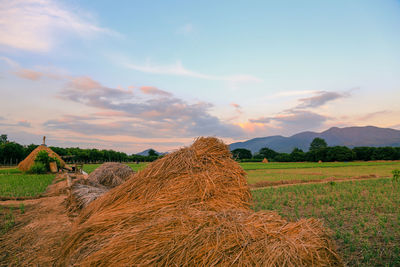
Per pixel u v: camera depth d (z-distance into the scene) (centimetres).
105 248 267
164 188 391
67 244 345
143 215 324
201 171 423
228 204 376
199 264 223
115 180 990
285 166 5731
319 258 224
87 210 445
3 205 969
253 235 245
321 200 1236
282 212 977
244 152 12688
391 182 2138
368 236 649
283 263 208
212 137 490
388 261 489
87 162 7112
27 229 625
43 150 2962
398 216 857
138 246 253
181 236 252
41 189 1477
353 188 1739
